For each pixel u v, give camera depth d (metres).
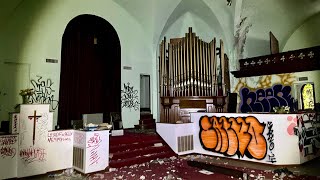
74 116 10.92
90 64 11.70
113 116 11.05
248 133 8.06
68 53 10.95
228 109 11.73
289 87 10.90
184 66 12.10
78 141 7.20
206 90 12.01
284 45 12.65
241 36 12.42
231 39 12.64
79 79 11.23
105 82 12.22
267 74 11.62
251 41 12.73
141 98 14.02
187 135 9.46
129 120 12.80
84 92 11.37
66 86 10.77
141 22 13.57
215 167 6.91
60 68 10.60
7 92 9.20
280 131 7.43
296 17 11.49
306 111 8.48
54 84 10.39
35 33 9.98
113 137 9.36
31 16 9.91
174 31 14.23
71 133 7.46
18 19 9.56
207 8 12.41
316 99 10.12
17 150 6.40
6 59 9.20
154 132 10.98
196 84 11.95
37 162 6.71
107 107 12.16
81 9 11.41
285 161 7.33
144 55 13.79
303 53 10.38
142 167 7.48
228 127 8.62
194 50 12.14
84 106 11.31
